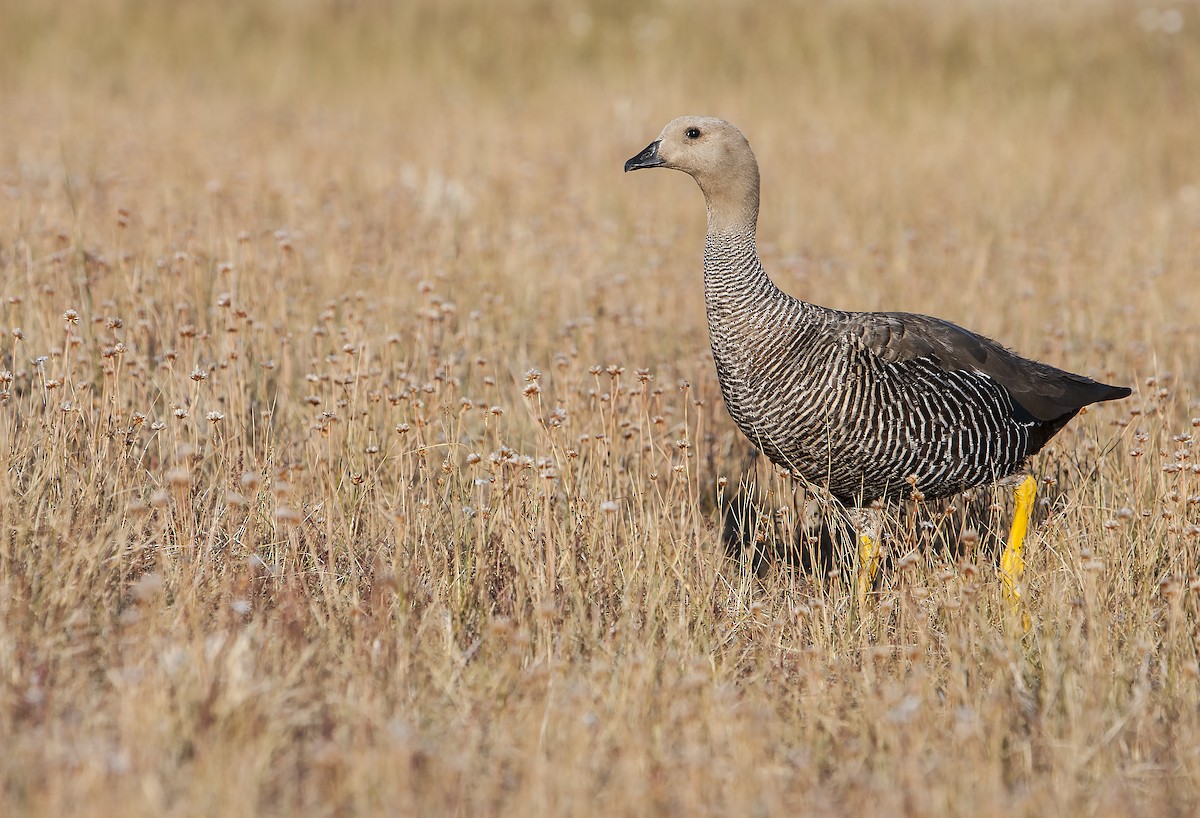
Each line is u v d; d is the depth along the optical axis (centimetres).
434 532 1734
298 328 2352
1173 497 1750
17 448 1778
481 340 2470
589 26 5694
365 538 1764
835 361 1748
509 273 2809
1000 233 3375
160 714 1260
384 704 1362
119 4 5862
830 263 3039
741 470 2112
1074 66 5231
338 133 4294
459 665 1458
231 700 1284
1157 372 2183
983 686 1488
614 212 3594
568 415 2000
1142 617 1634
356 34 5709
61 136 3944
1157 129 4606
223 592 1525
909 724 1344
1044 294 2884
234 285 2325
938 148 4300
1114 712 1420
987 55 5322
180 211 2997
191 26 5753
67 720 1289
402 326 2406
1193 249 3244
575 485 1859
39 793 1158
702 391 2294
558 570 1688
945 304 2750
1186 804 1286
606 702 1380
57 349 1977
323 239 2903
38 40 5541
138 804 1149
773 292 1809
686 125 1852
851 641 1633
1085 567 1625
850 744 1380
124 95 4981
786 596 1761
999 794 1250
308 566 1712
